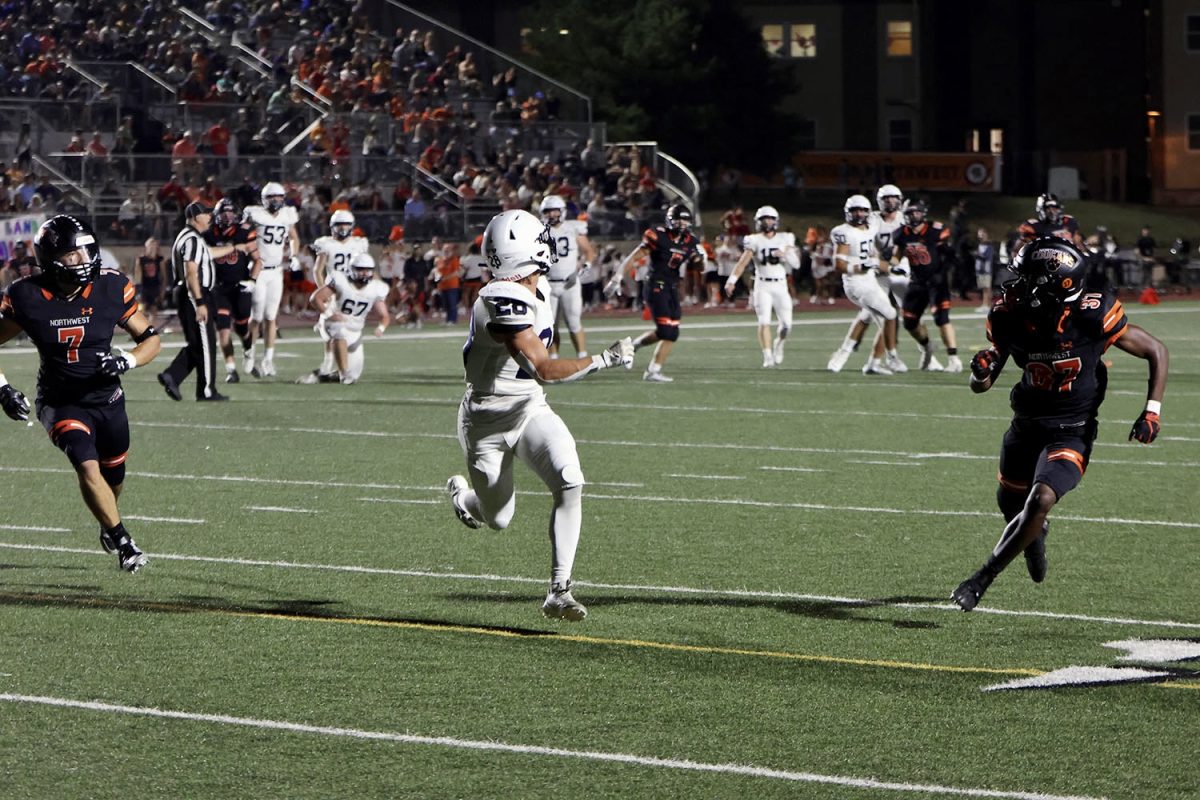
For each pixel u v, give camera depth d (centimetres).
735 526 1842
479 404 1326
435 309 7106
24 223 5725
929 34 11625
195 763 995
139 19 7906
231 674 1206
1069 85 11712
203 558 1669
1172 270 8838
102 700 1138
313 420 2956
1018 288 1322
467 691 1158
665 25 10019
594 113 10044
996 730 1055
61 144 6931
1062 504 1977
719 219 10100
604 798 927
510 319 1263
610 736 1047
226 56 7931
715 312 7162
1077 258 1309
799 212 10306
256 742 1038
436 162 7519
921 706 1113
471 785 952
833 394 3400
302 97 7775
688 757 1002
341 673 1209
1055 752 1008
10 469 2348
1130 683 1167
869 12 11688
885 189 3866
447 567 1619
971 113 11681
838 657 1250
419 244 6981
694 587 1513
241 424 2894
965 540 1748
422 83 8175
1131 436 1331
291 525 1864
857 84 11738
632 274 7169
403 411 3111
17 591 1509
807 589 1502
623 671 1212
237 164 6944
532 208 7350
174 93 7506
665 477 2230
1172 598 1453
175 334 5797
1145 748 1016
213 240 3719
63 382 1517
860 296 3853
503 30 11181
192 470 2314
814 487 2134
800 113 11681
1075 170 11238
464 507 1434
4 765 993
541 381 1283
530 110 8012
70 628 1357
